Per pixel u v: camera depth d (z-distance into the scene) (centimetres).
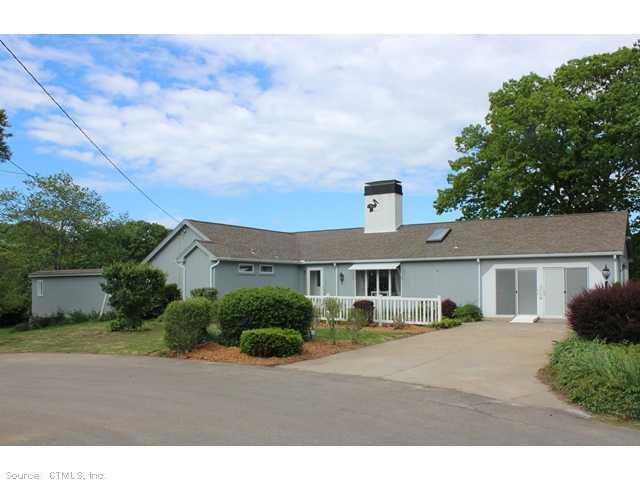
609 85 3238
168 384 1027
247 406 840
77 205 3828
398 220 3048
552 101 3116
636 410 782
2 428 712
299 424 735
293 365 1248
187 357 1375
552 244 2338
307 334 1575
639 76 3081
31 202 3628
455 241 2641
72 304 3038
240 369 1200
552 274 2306
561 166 3228
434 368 1188
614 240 2217
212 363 1291
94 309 2942
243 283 2647
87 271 2989
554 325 2072
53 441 655
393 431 706
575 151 3206
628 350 1011
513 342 1571
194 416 775
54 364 1306
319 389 977
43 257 3634
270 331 1340
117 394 930
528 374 1111
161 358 1379
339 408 830
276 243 3034
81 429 704
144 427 714
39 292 3200
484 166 3538
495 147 3369
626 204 3347
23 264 2669
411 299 2128
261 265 2756
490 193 3447
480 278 2462
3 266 2300
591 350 1004
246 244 2784
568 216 2559
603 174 3219
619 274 2195
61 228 3753
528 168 3284
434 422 754
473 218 3681
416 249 2677
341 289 2855
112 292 2002
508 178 3312
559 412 820
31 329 2686
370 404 859
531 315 2336
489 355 1347
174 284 2625
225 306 1496
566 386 927
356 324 1606
